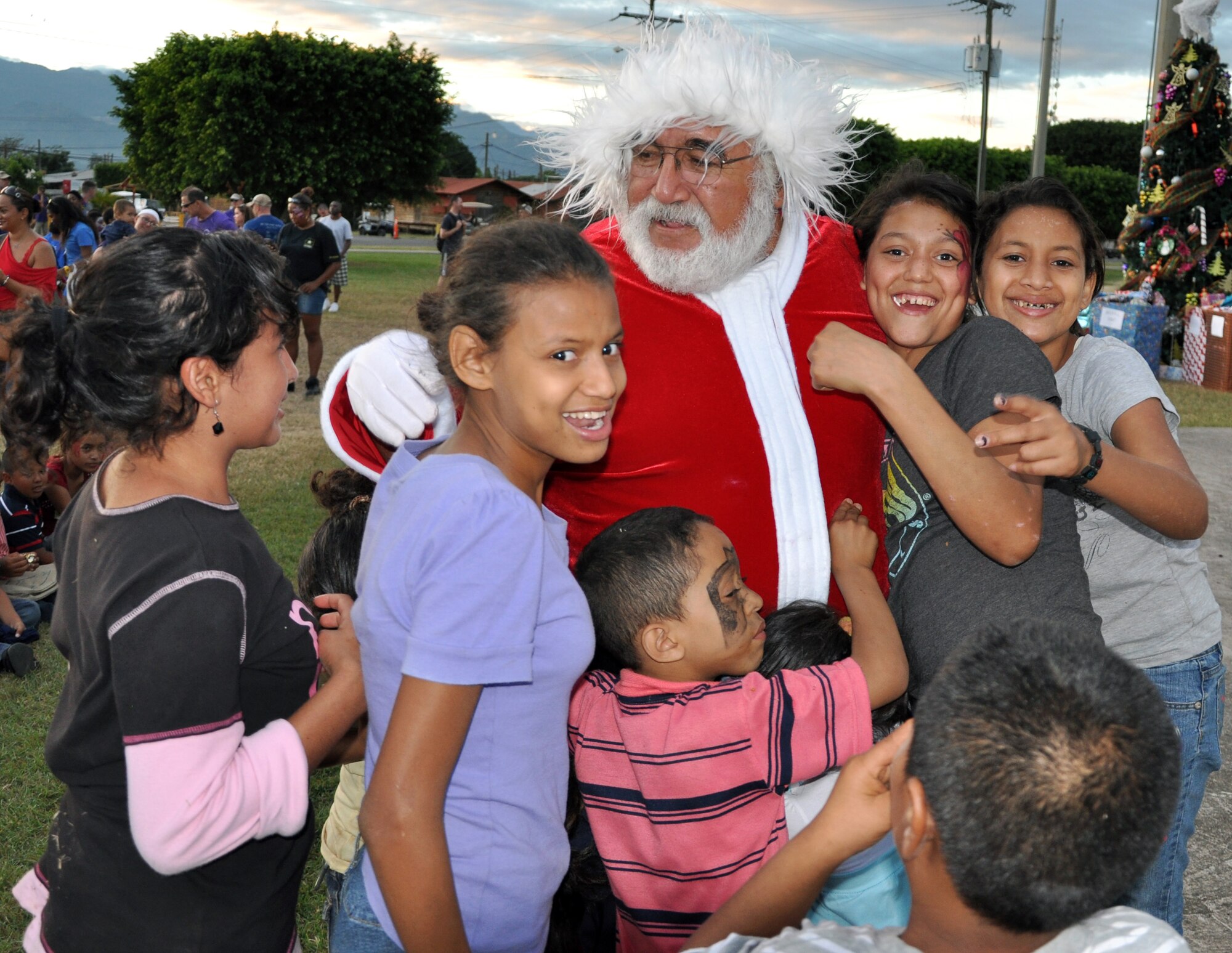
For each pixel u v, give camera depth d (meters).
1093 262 2.08
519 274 1.33
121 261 1.39
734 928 1.31
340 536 2.02
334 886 2.07
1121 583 2.02
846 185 2.12
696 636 1.66
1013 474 1.65
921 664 1.88
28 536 4.66
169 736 1.29
